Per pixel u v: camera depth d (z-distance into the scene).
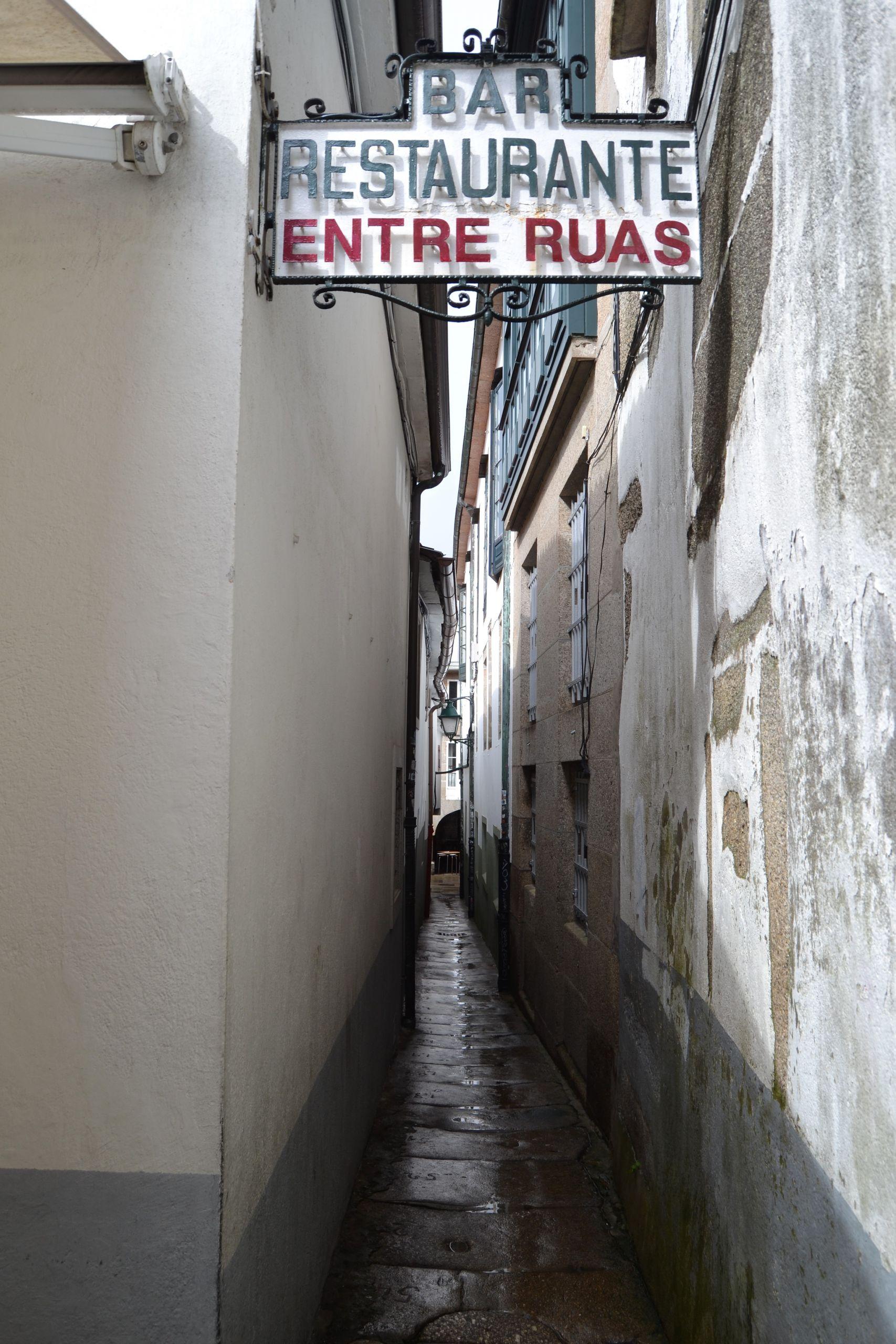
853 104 1.68
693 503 3.17
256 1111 2.44
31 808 2.19
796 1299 2.02
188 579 2.21
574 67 2.70
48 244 2.31
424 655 16.22
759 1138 2.33
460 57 2.60
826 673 1.84
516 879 10.09
